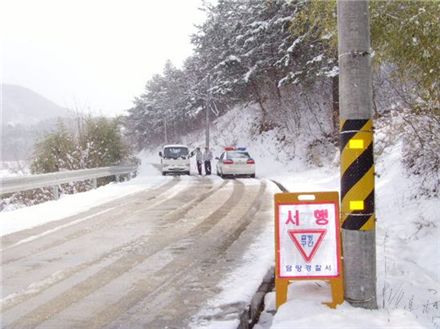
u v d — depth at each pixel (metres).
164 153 29.14
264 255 7.73
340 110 5.20
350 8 5.07
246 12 34.22
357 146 5.04
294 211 5.30
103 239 9.17
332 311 4.92
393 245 8.66
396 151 14.32
